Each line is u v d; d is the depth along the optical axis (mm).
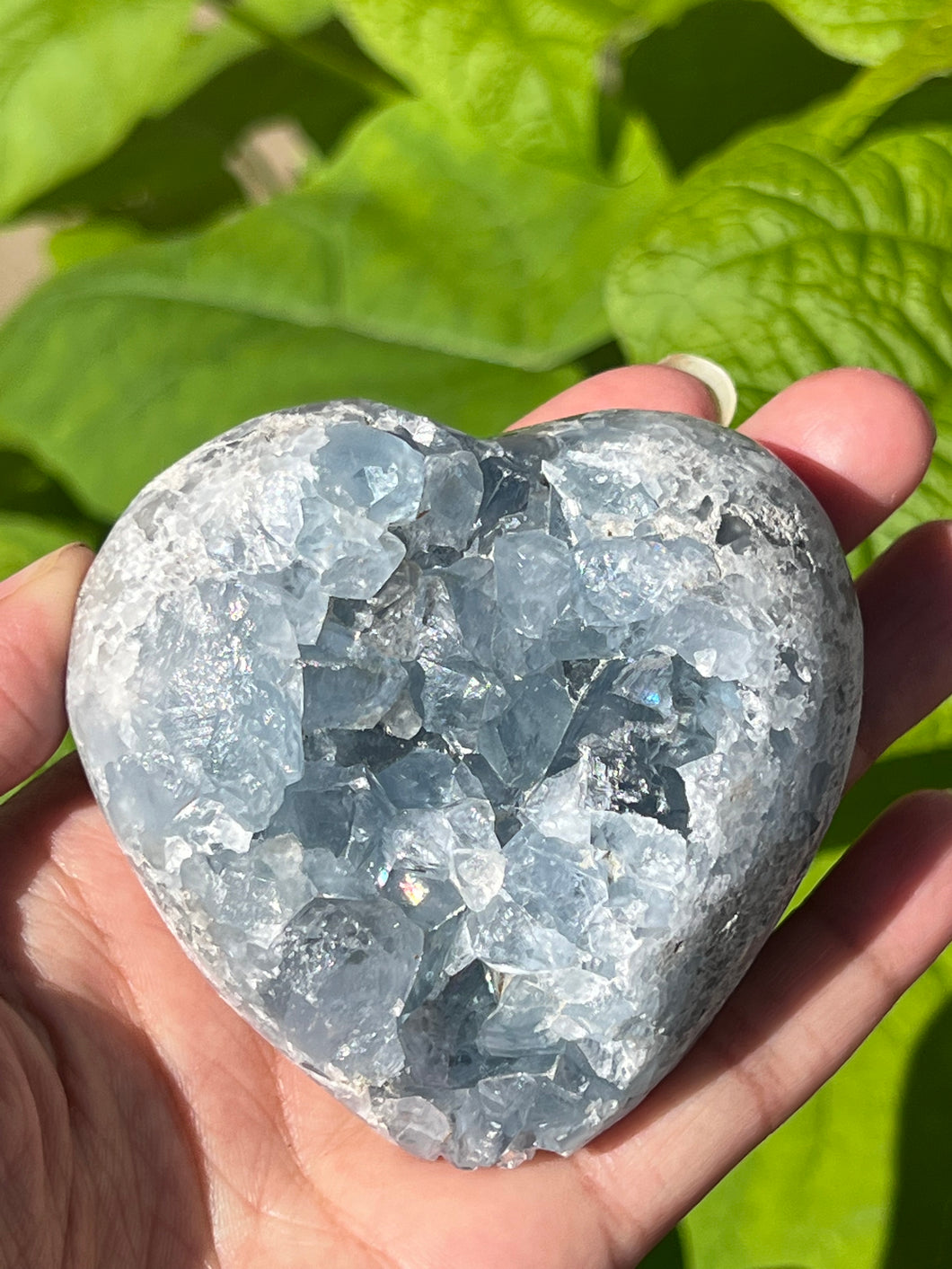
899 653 179
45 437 244
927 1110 199
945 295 198
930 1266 191
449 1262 151
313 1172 158
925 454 180
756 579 141
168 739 138
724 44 242
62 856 163
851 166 203
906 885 167
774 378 196
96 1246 141
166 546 141
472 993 145
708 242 201
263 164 321
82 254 312
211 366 241
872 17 197
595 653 146
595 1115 144
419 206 247
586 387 191
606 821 137
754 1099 162
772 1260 195
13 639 152
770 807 139
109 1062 152
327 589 138
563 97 234
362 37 233
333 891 140
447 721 144
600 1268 155
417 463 138
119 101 252
